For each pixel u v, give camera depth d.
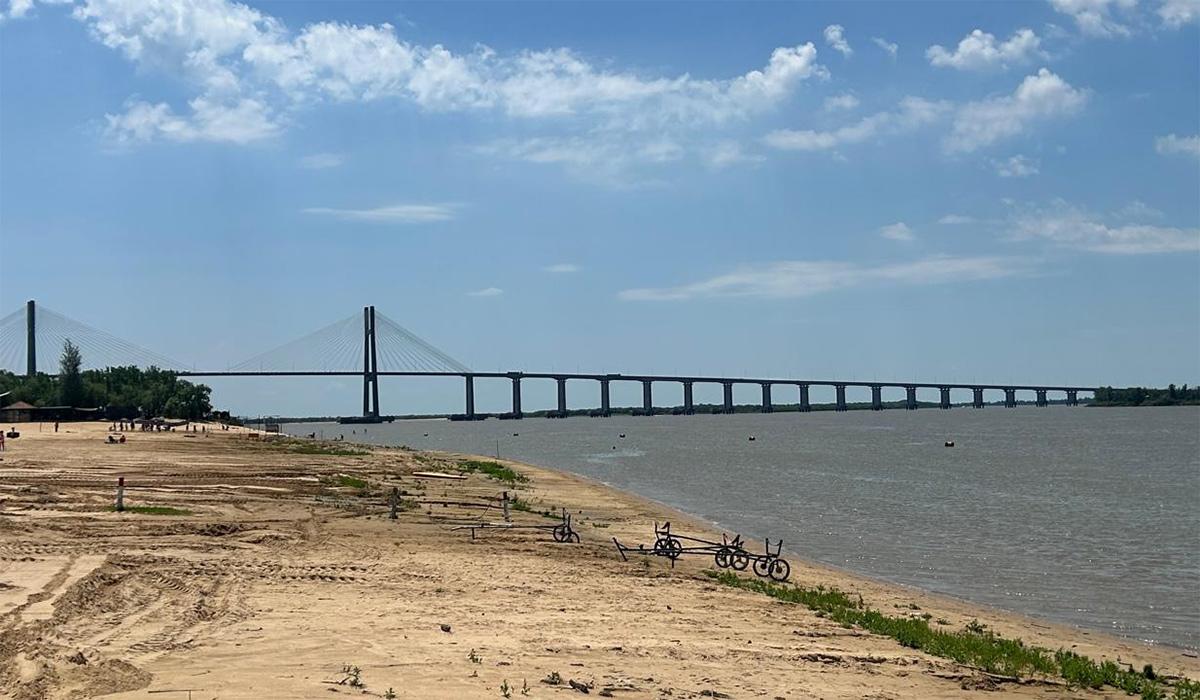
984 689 19.47
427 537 36.56
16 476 54.03
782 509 62.34
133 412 167.38
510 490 64.50
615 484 81.94
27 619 19.67
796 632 23.19
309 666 17.09
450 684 16.42
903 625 24.53
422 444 164.00
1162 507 64.62
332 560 29.56
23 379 172.88
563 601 25.11
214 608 21.78
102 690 15.12
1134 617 31.16
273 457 84.00
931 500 68.75
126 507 39.78
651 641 21.05
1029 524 55.22
